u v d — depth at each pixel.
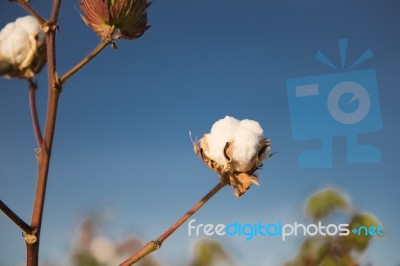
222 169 0.65
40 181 0.58
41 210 0.57
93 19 0.63
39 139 0.60
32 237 0.56
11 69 0.65
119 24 0.63
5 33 0.66
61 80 0.59
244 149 0.65
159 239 0.57
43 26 0.59
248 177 0.65
